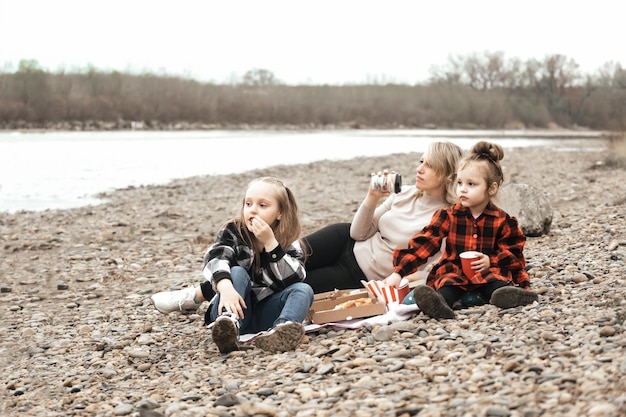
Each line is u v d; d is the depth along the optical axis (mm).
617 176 16516
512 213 8211
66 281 7906
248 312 4707
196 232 11211
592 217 9336
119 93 70625
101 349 5113
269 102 82188
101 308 6566
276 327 4391
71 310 6582
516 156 27297
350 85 99438
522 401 3121
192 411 3555
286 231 4805
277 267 4625
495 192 4895
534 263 6180
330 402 3502
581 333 3928
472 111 95625
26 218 12883
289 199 4805
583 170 19312
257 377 4020
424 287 4566
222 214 13156
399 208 5375
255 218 4559
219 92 81188
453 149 5230
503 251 4883
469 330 4328
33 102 62344
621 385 3062
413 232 5230
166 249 9711
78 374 4559
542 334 3975
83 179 20562
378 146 41469
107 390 4191
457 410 3145
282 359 4250
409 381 3635
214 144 42562
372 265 5316
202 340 5055
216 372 4199
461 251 4926
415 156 28562
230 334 4391
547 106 101750
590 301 4598
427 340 4223
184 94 74688
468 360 3783
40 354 5129
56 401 4098
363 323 4707
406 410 3215
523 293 4637
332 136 59500
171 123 71750
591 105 99188
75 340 5414
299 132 70062
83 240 10586
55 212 13648
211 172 23000
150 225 11922
